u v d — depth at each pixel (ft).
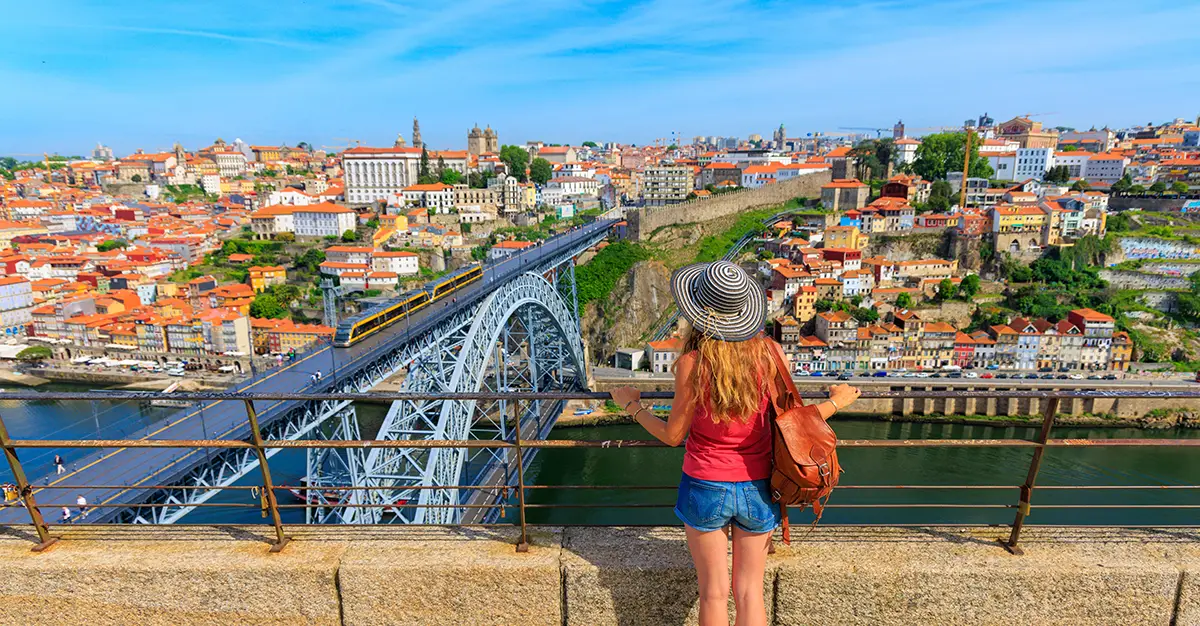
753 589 13.66
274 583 17.01
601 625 16.52
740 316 13.25
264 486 17.58
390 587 16.74
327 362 145.89
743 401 12.77
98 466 101.55
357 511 117.08
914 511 148.46
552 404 206.49
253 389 131.23
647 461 184.34
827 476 12.67
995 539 17.79
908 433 224.53
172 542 18.17
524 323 208.85
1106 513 148.56
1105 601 16.43
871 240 373.40
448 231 469.98
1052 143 563.07
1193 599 16.40
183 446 18.12
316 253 415.23
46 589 17.40
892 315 311.47
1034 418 230.48
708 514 13.20
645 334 334.65
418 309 185.16
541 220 526.57
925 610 16.51
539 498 158.10
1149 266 335.67
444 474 124.88
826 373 270.67
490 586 16.57
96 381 293.84
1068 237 354.54
